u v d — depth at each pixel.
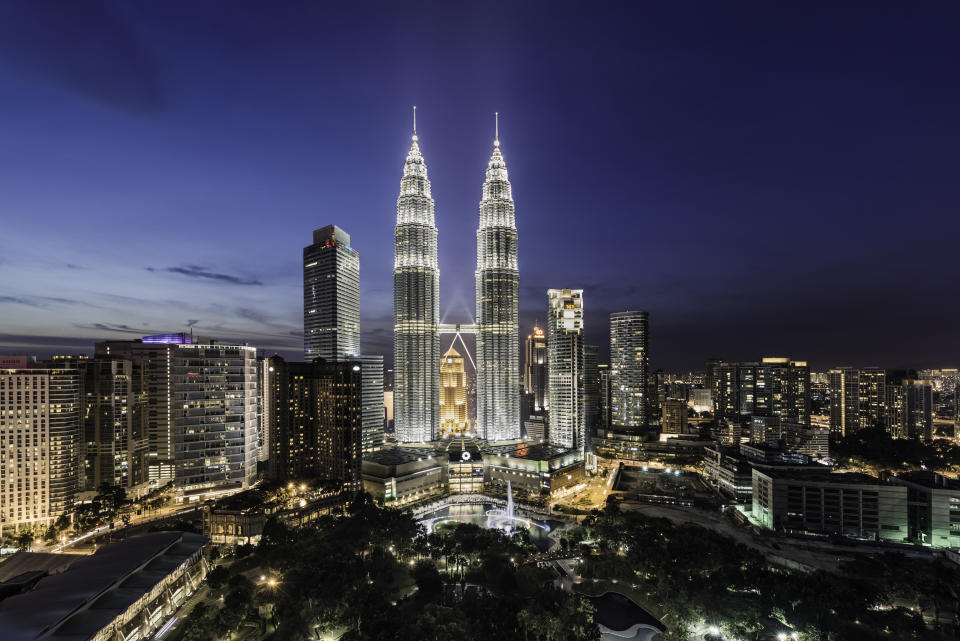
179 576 196.88
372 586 196.50
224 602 185.75
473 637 156.00
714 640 167.38
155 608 177.12
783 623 171.12
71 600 157.25
